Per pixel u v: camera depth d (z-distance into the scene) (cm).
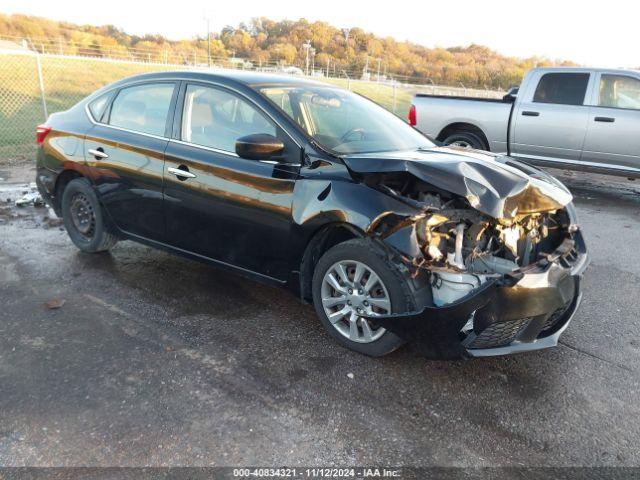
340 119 384
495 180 306
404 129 427
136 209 416
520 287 275
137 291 407
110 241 462
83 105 464
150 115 410
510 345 293
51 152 470
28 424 254
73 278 426
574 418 273
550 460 243
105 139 428
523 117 827
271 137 327
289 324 363
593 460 244
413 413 273
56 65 2409
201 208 372
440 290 291
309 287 346
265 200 339
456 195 305
